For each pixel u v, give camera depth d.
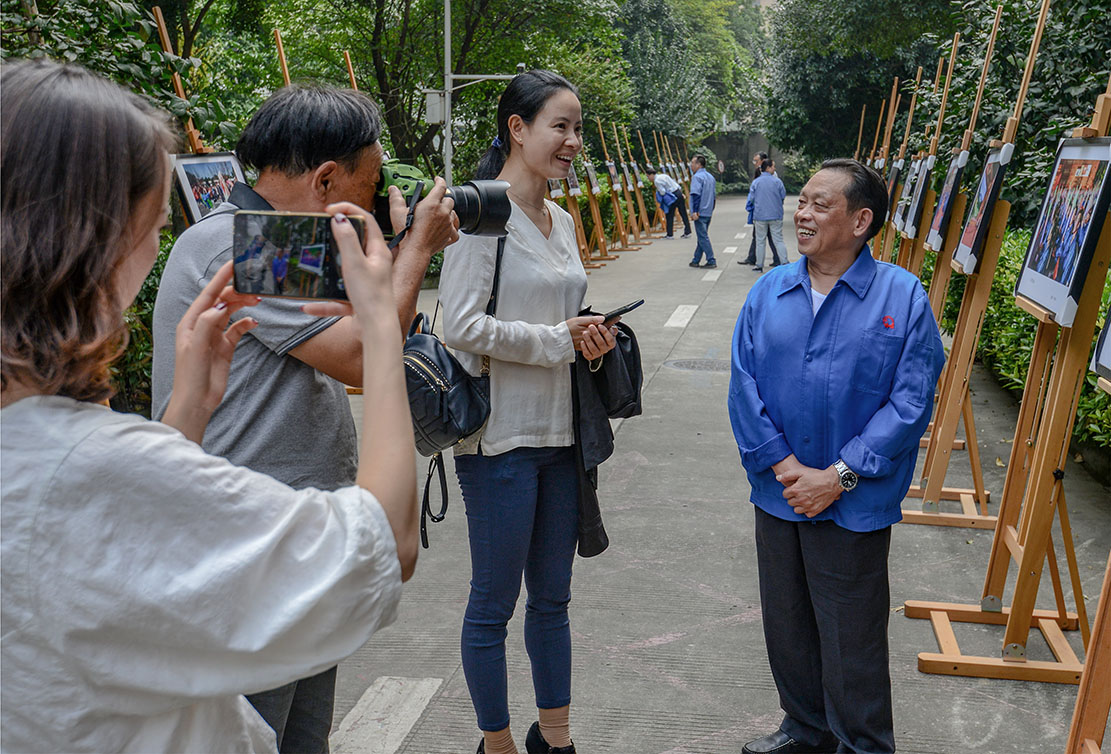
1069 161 3.46
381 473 1.07
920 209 6.63
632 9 33.31
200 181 5.04
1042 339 3.63
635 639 3.75
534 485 2.71
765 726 3.17
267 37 16.84
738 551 4.58
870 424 2.61
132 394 5.64
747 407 2.76
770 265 16.61
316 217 1.16
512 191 2.70
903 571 4.39
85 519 0.94
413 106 17.41
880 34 17.22
